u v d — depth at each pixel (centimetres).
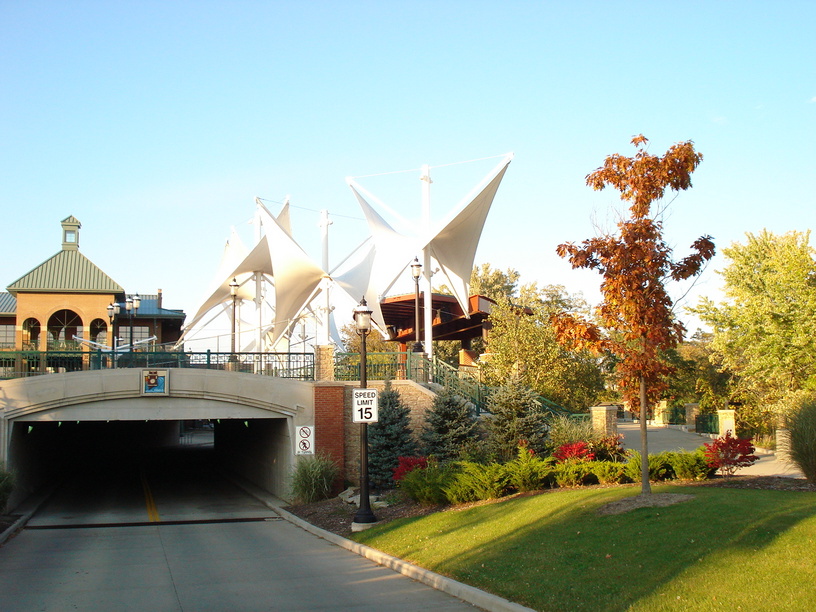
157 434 5941
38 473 2883
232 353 2472
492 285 7925
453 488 1716
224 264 4681
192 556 1502
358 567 1309
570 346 1383
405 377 2598
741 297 3059
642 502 1246
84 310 4694
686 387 4303
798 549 862
